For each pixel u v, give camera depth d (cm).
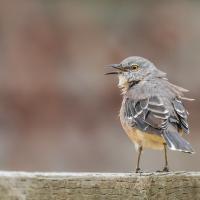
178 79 1758
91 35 1766
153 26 1777
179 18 1783
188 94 1739
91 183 606
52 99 1706
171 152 1567
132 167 1606
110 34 1772
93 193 607
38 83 1717
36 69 1731
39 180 583
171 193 643
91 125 1692
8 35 1744
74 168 1634
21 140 1659
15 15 1753
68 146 1662
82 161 1644
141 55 1766
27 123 1683
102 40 1766
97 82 1733
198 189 651
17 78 1716
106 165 1630
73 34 1764
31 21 1756
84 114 1703
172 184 645
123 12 1783
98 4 1784
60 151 1653
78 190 599
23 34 1747
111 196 614
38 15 1762
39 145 1658
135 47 1767
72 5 1781
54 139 1673
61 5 1777
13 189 571
